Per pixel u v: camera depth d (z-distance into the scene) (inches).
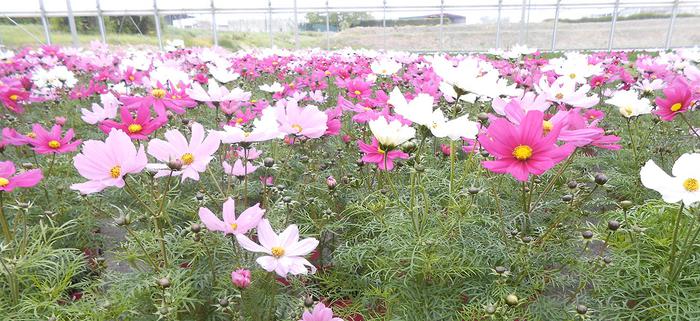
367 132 152.5
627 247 87.4
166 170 71.4
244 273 67.0
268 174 135.6
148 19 795.4
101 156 65.9
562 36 812.0
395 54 327.9
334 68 239.0
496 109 86.5
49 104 229.6
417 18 826.8
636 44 798.5
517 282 88.0
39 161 152.8
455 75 84.4
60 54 354.3
